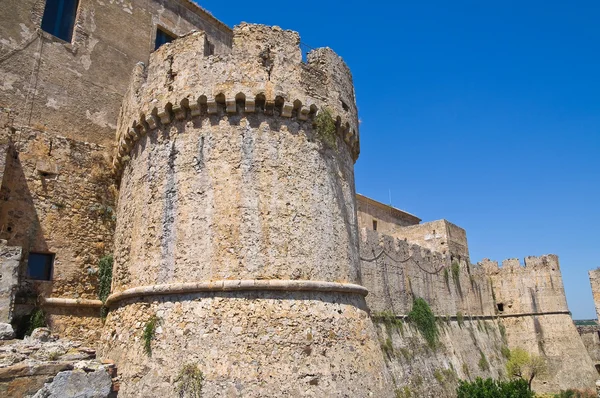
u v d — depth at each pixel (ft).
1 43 47.83
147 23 63.36
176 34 67.72
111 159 53.93
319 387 32.65
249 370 31.60
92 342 46.85
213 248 35.70
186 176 38.32
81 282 47.96
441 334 103.40
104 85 55.77
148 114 41.45
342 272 39.47
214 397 30.81
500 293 144.97
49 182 48.16
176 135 40.01
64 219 48.32
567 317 137.08
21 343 28.50
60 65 52.19
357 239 44.65
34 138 48.24
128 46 59.82
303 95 40.88
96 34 56.49
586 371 129.70
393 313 89.81
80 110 52.75
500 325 140.46
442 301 112.06
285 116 39.99
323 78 44.06
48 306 45.03
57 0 54.54
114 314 40.22
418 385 83.20
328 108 42.93
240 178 37.29
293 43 42.68
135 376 33.83
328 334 35.12
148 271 37.37
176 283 35.40
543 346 133.90
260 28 41.47
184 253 36.27
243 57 40.11
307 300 35.63
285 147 39.27
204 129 39.14
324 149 41.88
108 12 58.59
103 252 50.47
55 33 53.57
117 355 36.27
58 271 46.60
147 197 39.96
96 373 24.68
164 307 35.19
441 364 94.94
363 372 35.68
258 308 33.83
